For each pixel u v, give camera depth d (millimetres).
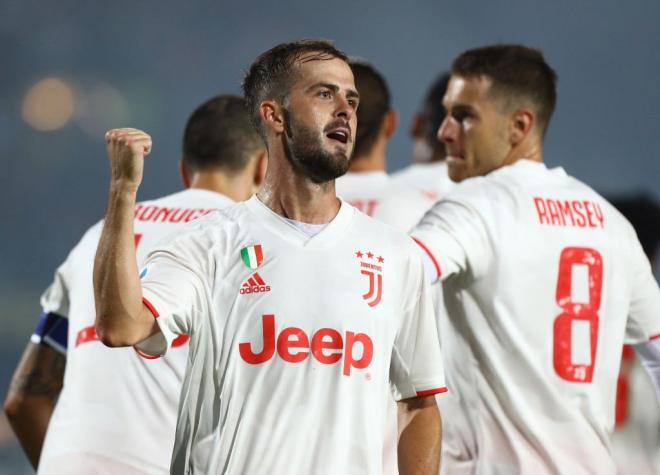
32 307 99000
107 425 13367
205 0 122125
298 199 10812
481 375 13297
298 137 10719
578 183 14117
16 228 106000
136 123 118312
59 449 13508
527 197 13523
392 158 106438
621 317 13750
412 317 11117
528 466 13078
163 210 14227
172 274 10383
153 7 120188
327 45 11047
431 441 11227
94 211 109000
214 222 10898
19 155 110062
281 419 10305
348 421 10453
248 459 10273
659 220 17812
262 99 11000
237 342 10398
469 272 13281
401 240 11133
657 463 16656
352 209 11070
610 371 13625
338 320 10484
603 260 13602
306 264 10617
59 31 116625
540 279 13312
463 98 14242
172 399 13305
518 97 14070
